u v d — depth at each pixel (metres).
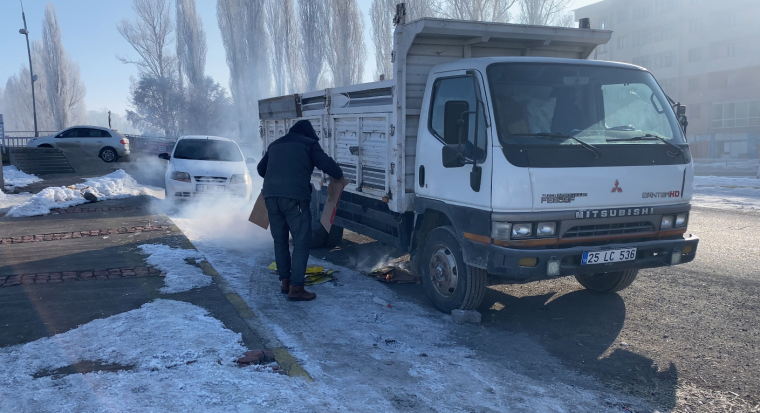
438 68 5.62
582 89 5.14
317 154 5.82
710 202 14.25
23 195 14.08
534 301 6.04
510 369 4.21
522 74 5.00
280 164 5.75
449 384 3.87
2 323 4.75
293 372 3.85
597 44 6.41
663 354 4.55
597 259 4.75
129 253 7.45
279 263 5.93
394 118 5.93
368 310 5.50
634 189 4.89
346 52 42.31
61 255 7.33
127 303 5.31
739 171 29.39
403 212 6.09
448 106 4.93
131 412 3.16
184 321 4.68
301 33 43.66
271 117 9.94
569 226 4.70
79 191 13.16
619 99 5.26
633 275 5.92
